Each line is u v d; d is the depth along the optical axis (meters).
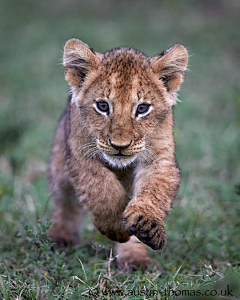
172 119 9.55
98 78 9.09
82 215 11.38
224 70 23.20
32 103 20.22
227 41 26.89
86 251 10.56
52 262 9.12
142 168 9.12
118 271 9.62
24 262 9.56
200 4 32.50
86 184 8.93
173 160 9.12
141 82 8.95
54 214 11.34
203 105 19.22
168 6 32.44
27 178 14.46
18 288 8.16
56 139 11.19
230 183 13.72
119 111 8.81
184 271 9.27
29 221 11.77
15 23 32.28
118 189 8.80
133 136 8.80
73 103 9.52
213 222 11.70
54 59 25.55
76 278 8.33
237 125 17.33
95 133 9.02
